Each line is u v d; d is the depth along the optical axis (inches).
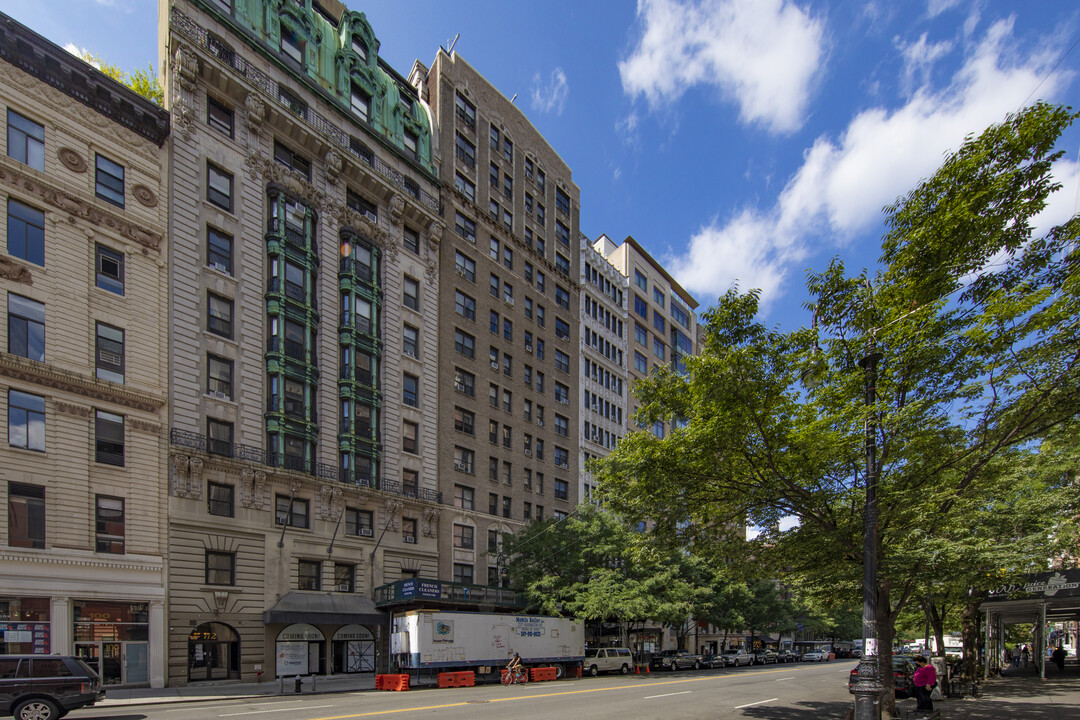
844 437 609.6
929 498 602.2
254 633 1214.3
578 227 2596.0
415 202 1764.3
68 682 627.8
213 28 1374.3
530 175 2363.4
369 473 1517.0
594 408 2524.6
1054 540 863.7
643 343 2977.4
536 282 2281.0
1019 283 529.3
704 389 602.9
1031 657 1962.4
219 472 1213.7
